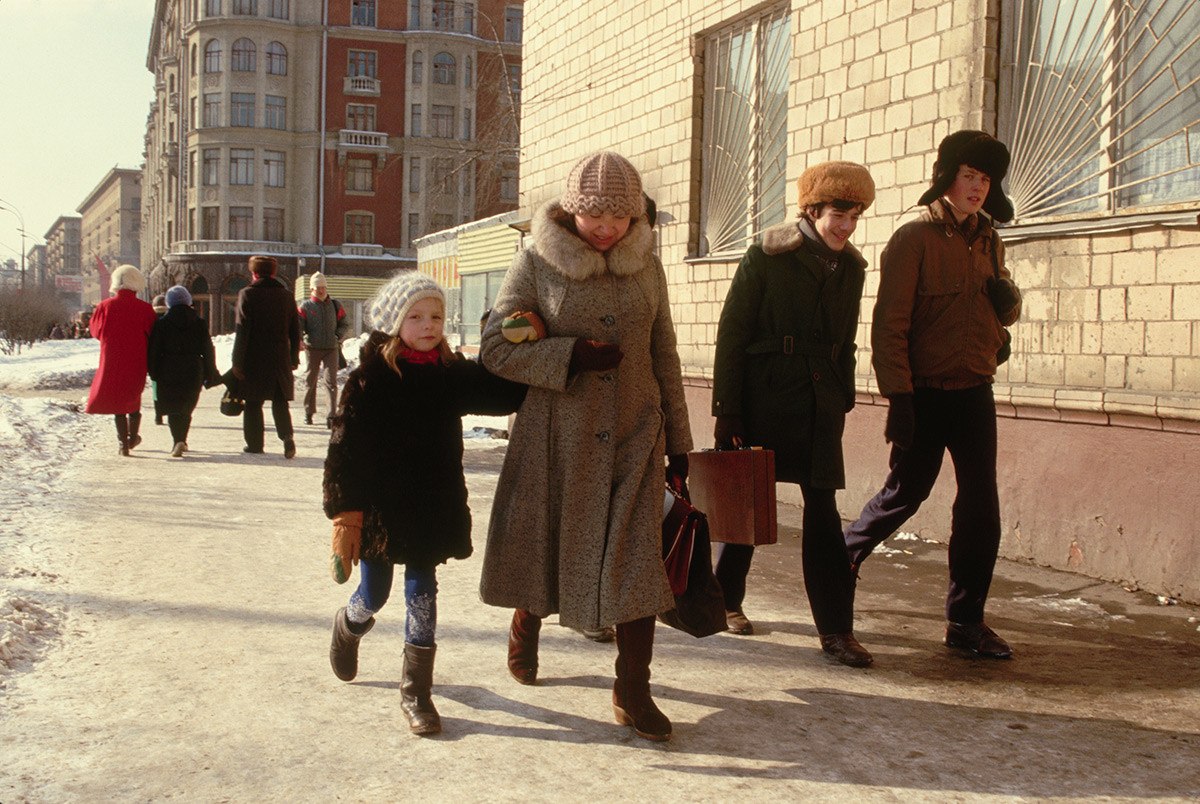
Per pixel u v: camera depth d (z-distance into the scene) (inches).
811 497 168.6
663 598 132.5
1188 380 209.0
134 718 135.1
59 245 7445.9
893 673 161.6
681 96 394.6
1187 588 205.8
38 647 161.5
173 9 2650.1
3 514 261.4
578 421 135.6
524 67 534.0
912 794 118.0
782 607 202.4
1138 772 124.7
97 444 424.5
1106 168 234.4
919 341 170.9
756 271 169.8
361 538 130.6
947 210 170.7
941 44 272.7
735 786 119.1
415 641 134.5
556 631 181.5
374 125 2226.9
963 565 171.5
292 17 2193.7
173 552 229.9
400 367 132.7
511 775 120.8
